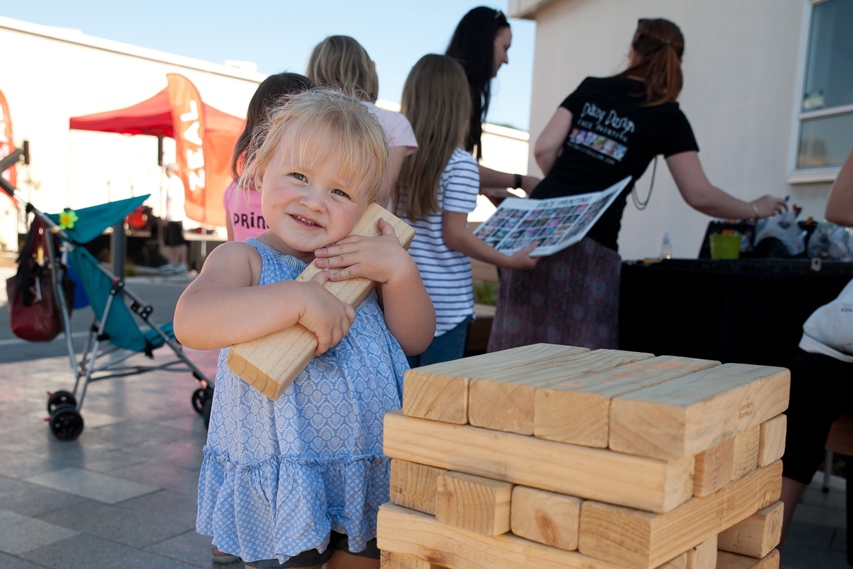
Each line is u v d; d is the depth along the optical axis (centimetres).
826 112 468
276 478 124
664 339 287
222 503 127
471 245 248
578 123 294
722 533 121
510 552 95
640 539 86
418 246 252
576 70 698
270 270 133
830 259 316
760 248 342
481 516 95
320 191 127
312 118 127
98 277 391
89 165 1332
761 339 255
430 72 245
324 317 114
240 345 112
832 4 462
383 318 145
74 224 390
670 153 286
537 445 94
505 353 125
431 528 102
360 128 129
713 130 560
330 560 142
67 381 532
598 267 278
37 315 403
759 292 255
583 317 277
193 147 559
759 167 519
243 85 1434
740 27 532
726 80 546
